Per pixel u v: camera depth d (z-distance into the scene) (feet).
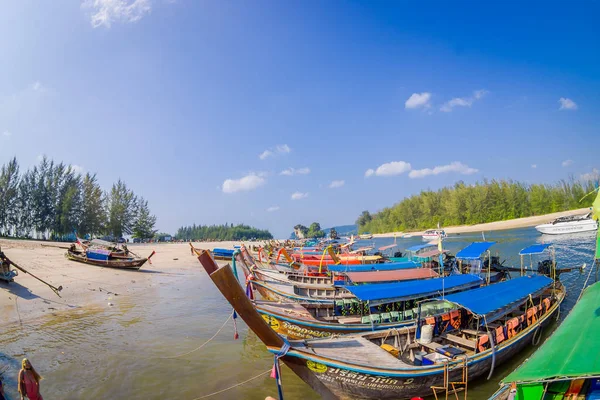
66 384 40.11
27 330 58.08
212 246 281.74
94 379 41.37
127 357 47.96
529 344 48.91
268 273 88.89
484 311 39.42
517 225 285.23
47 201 261.65
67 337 55.36
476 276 62.03
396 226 419.95
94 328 60.13
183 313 71.10
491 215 315.58
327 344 35.14
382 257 114.62
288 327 48.29
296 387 39.93
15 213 254.68
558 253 129.29
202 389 39.14
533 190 313.73
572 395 21.47
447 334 43.91
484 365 38.75
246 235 627.46
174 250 236.43
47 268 111.45
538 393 22.34
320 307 56.65
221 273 26.96
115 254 131.95
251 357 48.29
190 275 125.18
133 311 71.97
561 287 67.51
